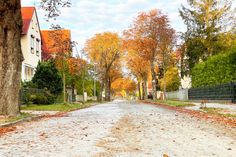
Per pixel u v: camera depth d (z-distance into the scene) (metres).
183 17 55.84
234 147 9.10
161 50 51.91
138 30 53.91
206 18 55.41
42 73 42.25
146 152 8.47
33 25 47.88
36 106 33.72
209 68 39.84
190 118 19.00
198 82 44.44
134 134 11.95
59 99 45.06
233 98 32.38
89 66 70.75
